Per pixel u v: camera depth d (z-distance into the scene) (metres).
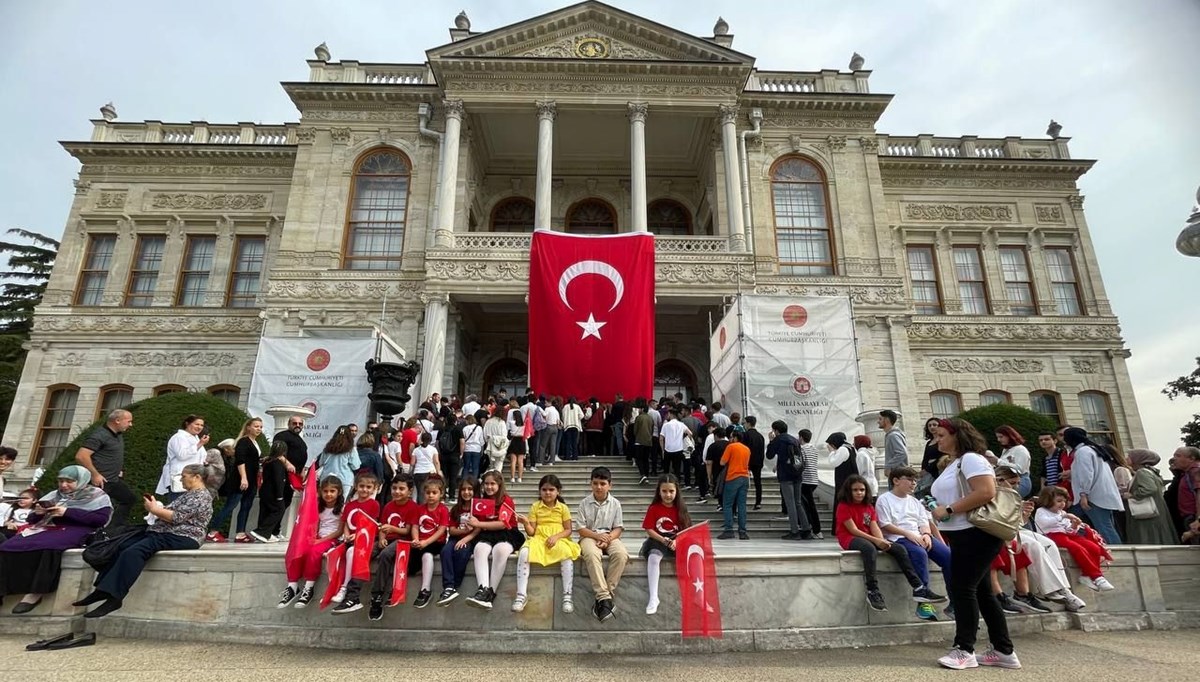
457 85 24.94
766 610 7.00
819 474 18.33
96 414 25.64
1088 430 27.14
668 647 6.71
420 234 24.84
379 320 23.56
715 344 22.83
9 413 27.75
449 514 7.45
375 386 16.66
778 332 19.91
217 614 7.20
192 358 26.36
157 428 13.44
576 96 24.97
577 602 6.96
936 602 7.46
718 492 13.53
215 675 5.71
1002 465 8.75
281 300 23.55
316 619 7.02
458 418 16.34
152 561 7.50
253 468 11.02
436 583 7.03
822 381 19.36
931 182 30.22
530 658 6.46
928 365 27.67
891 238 29.44
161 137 29.91
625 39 25.88
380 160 26.14
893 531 7.46
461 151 25.33
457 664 6.19
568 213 29.62
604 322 21.19
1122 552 8.13
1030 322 28.17
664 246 24.14
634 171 24.12
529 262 22.75
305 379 19.36
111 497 9.03
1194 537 8.72
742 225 23.84
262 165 29.11
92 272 27.92
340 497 7.66
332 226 24.98
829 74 27.78
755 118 26.33
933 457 10.06
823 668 6.01
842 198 26.05
